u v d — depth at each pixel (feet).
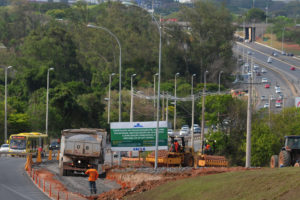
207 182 202.39
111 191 266.57
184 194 196.75
